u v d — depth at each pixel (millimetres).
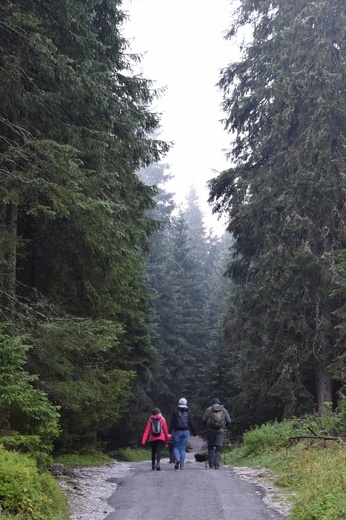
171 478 11578
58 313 11859
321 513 7383
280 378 18297
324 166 18391
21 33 10305
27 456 8117
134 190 14375
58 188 9789
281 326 18969
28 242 12453
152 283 44719
